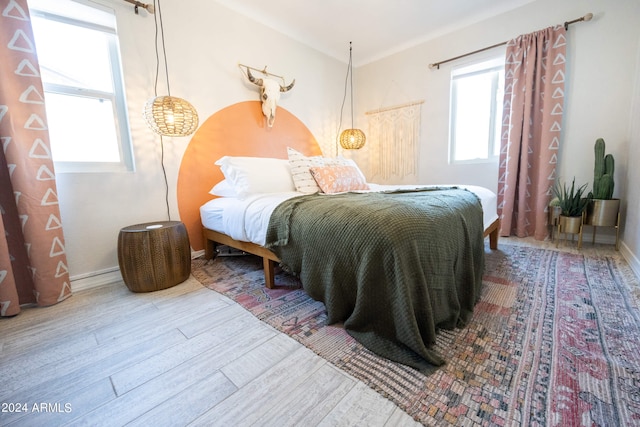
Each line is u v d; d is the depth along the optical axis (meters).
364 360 1.04
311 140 3.36
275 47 2.86
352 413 0.81
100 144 1.91
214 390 0.92
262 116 2.80
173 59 2.14
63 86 1.75
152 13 2.00
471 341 1.12
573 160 2.48
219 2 2.39
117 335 1.25
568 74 2.43
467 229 1.41
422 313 1.06
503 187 2.78
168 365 1.05
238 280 1.86
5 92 1.37
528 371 0.95
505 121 2.71
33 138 1.46
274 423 0.79
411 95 3.40
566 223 2.31
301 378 0.96
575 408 0.80
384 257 1.06
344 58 3.63
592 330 1.18
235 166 2.12
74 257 1.76
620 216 2.28
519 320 1.27
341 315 1.25
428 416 0.79
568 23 2.34
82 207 1.78
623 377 0.91
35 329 1.31
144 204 2.05
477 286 1.51
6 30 1.37
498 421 0.77
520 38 2.53
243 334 1.23
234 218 1.84
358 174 2.52
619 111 2.25
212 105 2.40
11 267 1.43
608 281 1.66
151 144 2.07
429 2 2.52
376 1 2.48
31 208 1.47
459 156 3.25
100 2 1.76
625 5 2.16
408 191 1.94
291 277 1.89
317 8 2.57
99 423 0.81
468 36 2.88
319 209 1.38
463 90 3.14
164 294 1.67
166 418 0.82
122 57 1.88
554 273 1.81
